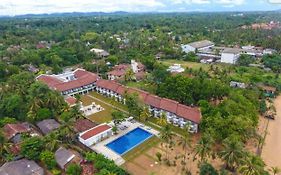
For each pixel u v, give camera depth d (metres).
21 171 66.50
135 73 150.75
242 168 59.03
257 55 199.75
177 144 81.88
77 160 72.00
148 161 74.69
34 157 72.38
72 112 93.38
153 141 85.12
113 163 68.44
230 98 98.56
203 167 63.25
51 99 98.94
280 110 109.75
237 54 188.12
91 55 195.12
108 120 99.19
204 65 181.50
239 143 64.25
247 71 161.62
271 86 134.88
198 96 104.56
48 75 141.00
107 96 124.00
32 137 77.81
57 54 183.62
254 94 110.00
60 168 70.50
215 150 75.38
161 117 92.31
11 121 91.56
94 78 134.25
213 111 88.12
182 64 185.00
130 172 69.56
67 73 148.25
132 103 99.00
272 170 69.25
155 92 116.06
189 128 88.38
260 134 89.81
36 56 176.62
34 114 94.19
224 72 145.00
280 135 89.81
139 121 98.81
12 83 113.75
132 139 86.75
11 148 75.31
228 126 77.62
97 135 84.56
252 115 87.56
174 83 108.00
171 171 70.06
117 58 180.75
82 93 127.81
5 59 178.00
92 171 68.25
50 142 75.25
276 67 165.00
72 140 83.06
